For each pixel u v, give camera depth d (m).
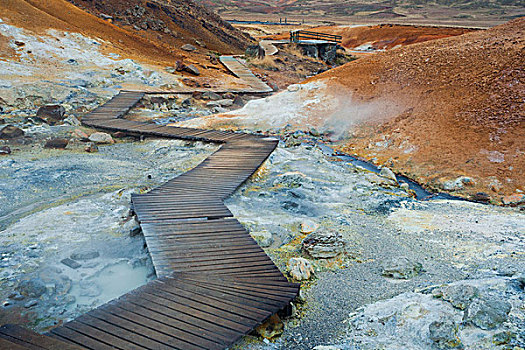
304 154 19.61
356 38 81.06
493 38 23.45
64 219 11.98
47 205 13.23
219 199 12.85
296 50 47.88
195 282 8.17
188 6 55.94
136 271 9.44
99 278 9.12
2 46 29.55
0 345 5.98
